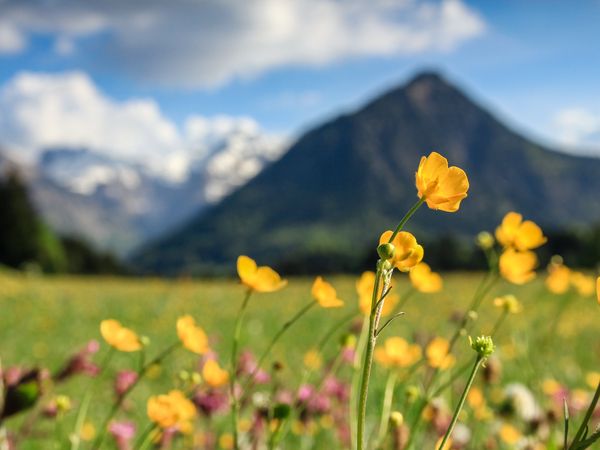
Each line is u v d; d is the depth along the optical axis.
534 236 2.11
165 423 1.87
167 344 9.09
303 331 10.93
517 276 2.10
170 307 15.71
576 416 3.21
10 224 66.62
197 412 2.51
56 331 11.33
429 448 2.72
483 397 3.50
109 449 3.15
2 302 16.61
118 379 2.89
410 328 10.41
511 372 4.97
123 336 2.05
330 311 14.06
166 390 5.33
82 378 5.93
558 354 7.60
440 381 2.61
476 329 8.64
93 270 86.81
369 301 2.18
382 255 1.23
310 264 97.38
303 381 2.25
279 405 1.91
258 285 1.77
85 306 16.16
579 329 10.77
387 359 2.41
